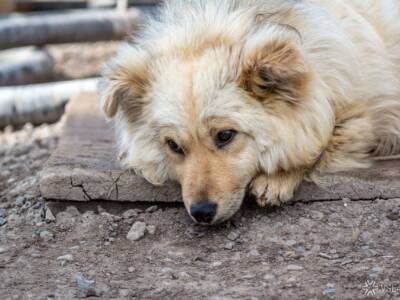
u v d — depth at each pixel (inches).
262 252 199.0
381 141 236.7
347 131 219.5
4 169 292.0
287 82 199.5
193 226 213.2
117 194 223.6
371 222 209.0
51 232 217.9
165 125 203.9
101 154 247.6
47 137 353.7
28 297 182.5
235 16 209.0
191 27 210.2
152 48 211.3
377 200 218.2
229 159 201.5
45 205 229.0
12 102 388.5
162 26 217.6
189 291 182.2
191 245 205.6
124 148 226.4
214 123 197.8
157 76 205.8
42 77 482.3
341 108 217.5
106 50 555.2
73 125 292.2
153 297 180.5
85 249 207.6
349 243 200.1
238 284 184.4
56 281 190.9
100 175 223.0
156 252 203.6
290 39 195.9
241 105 198.7
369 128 223.5
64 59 534.3
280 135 202.2
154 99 205.9
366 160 228.2
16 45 474.3
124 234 214.2
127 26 496.7
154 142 214.5
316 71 209.0
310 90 203.6
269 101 201.3
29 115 388.8
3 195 255.3
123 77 209.3
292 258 194.9
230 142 200.7
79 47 564.7
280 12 212.7
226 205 199.5
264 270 190.2
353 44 222.7
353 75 218.1
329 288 179.0
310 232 205.9
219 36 205.6
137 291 183.9
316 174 219.0
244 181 205.2
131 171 224.5
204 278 188.5
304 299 175.2
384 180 219.1
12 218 229.0
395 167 227.3
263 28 203.3
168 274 191.5
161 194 222.7
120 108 219.1
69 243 211.9
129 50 214.4
